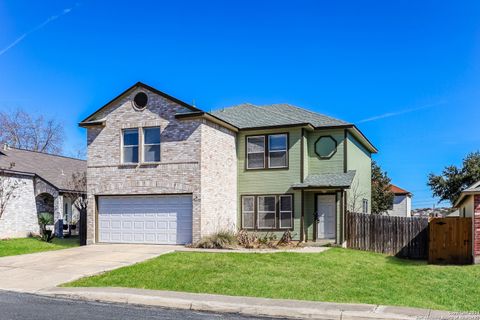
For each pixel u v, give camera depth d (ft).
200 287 40.78
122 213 73.56
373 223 73.92
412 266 61.31
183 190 69.51
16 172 86.84
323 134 79.71
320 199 77.92
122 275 45.85
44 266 51.65
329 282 44.83
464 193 63.93
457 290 45.24
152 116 72.08
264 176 79.46
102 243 73.82
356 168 86.17
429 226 67.36
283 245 70.90
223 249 64.69
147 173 71.72
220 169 74.95
